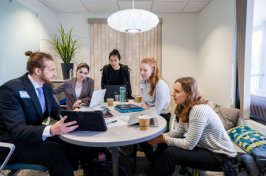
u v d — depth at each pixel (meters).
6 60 2.50
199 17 3.94
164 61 4.06
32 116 1.39
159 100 1.99
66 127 1.22
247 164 1.30
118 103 2.34
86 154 1.90
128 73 3.06
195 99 1.40
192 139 1.31
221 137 1.37
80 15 3.96
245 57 2.28
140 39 4.01
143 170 2.02
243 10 2.29
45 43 3.54
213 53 3.34
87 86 2.57
